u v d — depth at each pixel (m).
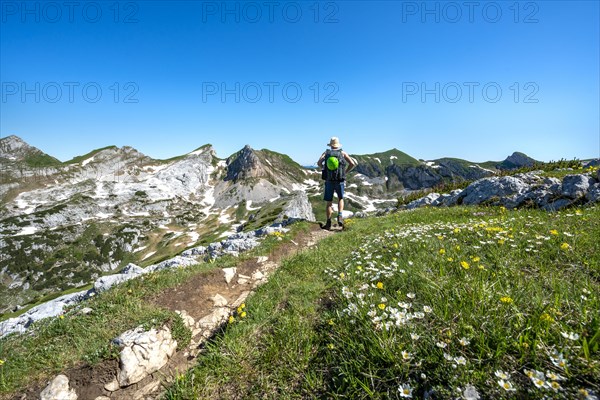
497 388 2.48
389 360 3.04
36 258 144.38
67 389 4.04
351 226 12.91
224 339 4.61
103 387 4.15
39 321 5.96
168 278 7.40
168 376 4.43
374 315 3.68
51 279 133.12
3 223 166.00
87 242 160.50
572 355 2.60
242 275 8.26
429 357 2.88
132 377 4.30
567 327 2.88
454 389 2.54
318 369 3.52
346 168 13.05
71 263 144.38
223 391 3.67
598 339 2.67
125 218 197.50
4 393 4.02
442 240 7.23
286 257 9.18
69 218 184.50
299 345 4.00
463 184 22.53
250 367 3.93
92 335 5.07
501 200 14.38
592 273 4.37
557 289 3.80
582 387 2.39
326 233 12.52
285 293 5.99
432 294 4.02
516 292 3.76
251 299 6.10
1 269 133.75
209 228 187.12
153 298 6.58
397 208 23.69
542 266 4.75
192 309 6.44
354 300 4.39
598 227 6.30
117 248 160.00
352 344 3.43
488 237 6.68
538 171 18.50
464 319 3.30
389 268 5.30
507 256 5.36
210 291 7.20
